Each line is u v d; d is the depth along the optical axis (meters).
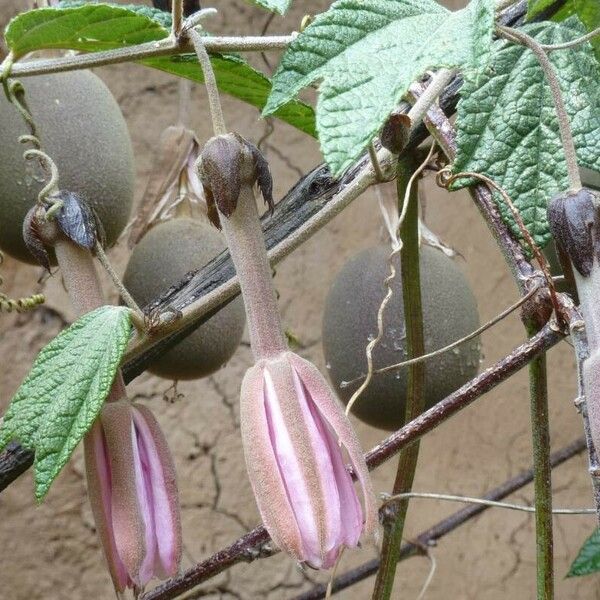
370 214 0.85
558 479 0.90
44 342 0.77
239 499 0.81
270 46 0.34
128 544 0.29
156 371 0.52
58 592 0.76
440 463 0.86
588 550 0.58
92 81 0.49
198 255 0.51
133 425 0.30
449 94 0.39
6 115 0.47
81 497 0.77
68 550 0.76
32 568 0.75
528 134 0.33
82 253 0.33
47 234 0.32
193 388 0.81
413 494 0.43
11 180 0.47
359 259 0.52
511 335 0.88
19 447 0.39
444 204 0.87
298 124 0.44
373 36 0.26
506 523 0.87
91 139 0.48
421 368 0.45
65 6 0.39
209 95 0.29
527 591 0.87
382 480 0.83
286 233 0.41
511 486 0.66
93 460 0.30
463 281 0.52
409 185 0.40
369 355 0.39
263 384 0.27
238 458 0.81
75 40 0.38
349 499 0.26
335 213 0.35
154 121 0.81
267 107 0.25
